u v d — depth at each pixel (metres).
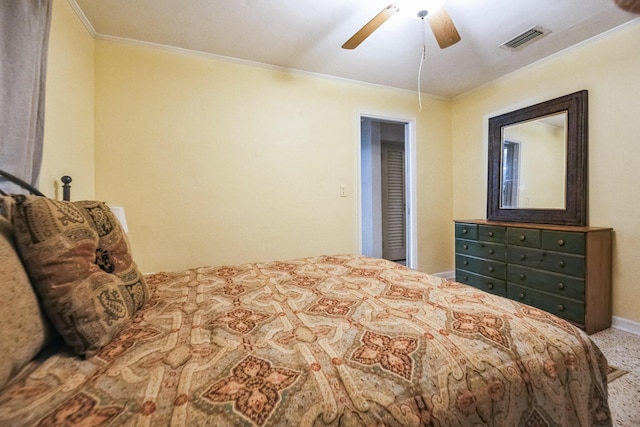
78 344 0.75
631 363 1.74
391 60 2.66
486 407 0.71
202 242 2.55
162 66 2.39
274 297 1.25
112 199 2.27
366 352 0.77
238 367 0.69
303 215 2.94
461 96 3.58
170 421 0.53
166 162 2.42
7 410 0.54
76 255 0.83
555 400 0.81
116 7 1.91
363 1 1.86
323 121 3.01
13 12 1.12
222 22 2.08
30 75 1.18
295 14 1.99
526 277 2.46
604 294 2.18
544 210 2.66
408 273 1.62
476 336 0.86
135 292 1.04
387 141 4.72
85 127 2.06
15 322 0.64
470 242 3.00
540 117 2.69
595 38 2.29
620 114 2.19
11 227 0.77
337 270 1.71
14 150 1.12
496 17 2.03
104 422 0.52
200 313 1.06
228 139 2.62
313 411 0.58
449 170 3.73
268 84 2.76
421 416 0.63
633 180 2.13
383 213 4.72
